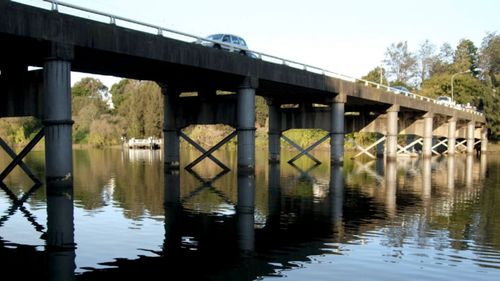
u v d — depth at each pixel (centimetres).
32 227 1522
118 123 10025
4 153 6444
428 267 1121
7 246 1287
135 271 1071
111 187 2592
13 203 1997
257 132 10175
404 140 7475
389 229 1527
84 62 2552
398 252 1248
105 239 1367
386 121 5006
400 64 13312
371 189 2558
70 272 1061
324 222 1636
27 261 1145
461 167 4256
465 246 1316
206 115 3609
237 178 3095
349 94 4119
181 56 2547
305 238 1396
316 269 1097
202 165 4291
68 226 1540
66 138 2031
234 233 1455
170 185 2703
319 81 3731
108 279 1015
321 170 3812
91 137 9825
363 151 5694
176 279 1019
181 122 3706
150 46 2378
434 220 1675
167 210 1861
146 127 9319
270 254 1215
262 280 1017
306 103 4481
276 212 1830
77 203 2009
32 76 2452
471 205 2017
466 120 7131
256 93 4169
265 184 2775
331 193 2386
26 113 2475
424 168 4100
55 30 1973
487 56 12812
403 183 2867
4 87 2541
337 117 4062
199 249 1262
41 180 2930
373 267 1117
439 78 9975
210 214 1781
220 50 2800
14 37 1880
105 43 2169
